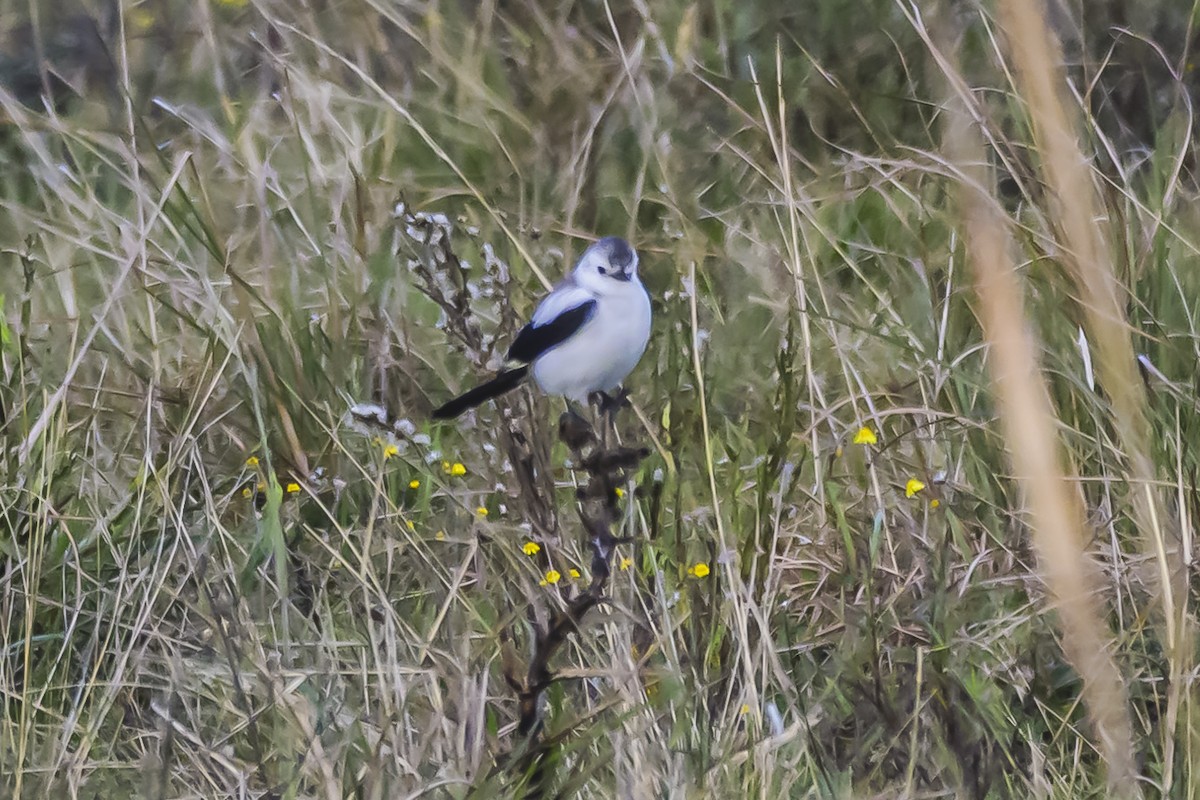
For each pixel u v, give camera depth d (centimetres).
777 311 1066
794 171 1250
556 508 795
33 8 1406
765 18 1388
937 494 850
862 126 1313
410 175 1266
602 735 697
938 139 1278
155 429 944
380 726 692
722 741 686
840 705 745
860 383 894
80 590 801
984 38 1175
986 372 959
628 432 870
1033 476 459
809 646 786
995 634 784
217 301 978
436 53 1326
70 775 670
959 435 919
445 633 779
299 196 1212
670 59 1312
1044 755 701
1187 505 800
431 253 862
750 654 735
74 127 1259
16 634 805
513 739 707
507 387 827
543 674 690
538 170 1274
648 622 738
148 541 871
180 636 777
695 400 907
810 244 1147
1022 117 1030
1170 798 677
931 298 1027
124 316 1048
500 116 1327
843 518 798
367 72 1360
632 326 822
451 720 716
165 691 752
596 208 1248
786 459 890
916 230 1164
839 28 1366
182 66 1454
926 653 750
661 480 812
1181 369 888
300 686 740
